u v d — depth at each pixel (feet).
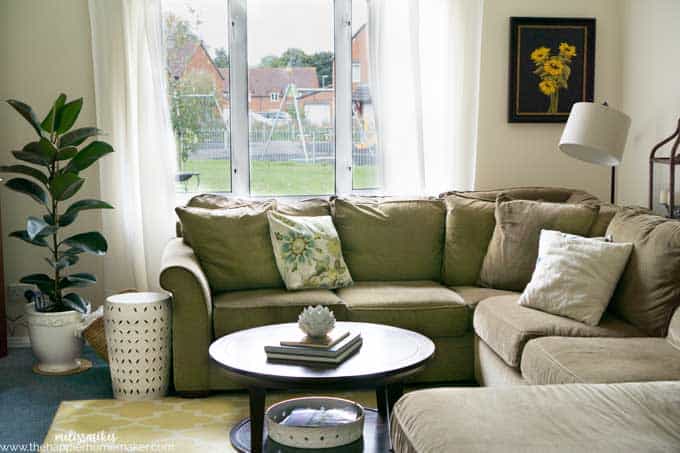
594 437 6.40
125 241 15.49
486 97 16.35
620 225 11.88
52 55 15.38
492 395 7.43
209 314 12.28
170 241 14.51
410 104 15.65
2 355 14.88
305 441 9.30
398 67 15.58
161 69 15.12
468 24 15.58
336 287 13.75
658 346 9.57
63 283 13.97
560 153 16.55
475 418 6.81
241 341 10.48
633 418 6.82
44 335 13.67
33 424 11.25
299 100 16.19
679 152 13.93
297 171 16.33
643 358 9.04
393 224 14.51
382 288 13.57
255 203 14.58
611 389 7.55
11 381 13.30
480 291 13.33
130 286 15.57
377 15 15.44
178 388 12.26
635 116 15.70
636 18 15.60
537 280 11.64
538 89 16.28
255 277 13.57
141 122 15.11
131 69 15.14
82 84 15.46
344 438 9.36
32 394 12.60
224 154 16.14
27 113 13.23
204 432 10.83
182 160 16.05
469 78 15.69
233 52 15.93
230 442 10.45
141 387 12.22
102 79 15.12
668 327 10.17
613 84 16.49
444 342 12.64
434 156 15.93
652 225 11.09
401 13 15.51
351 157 16.31
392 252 14.40
